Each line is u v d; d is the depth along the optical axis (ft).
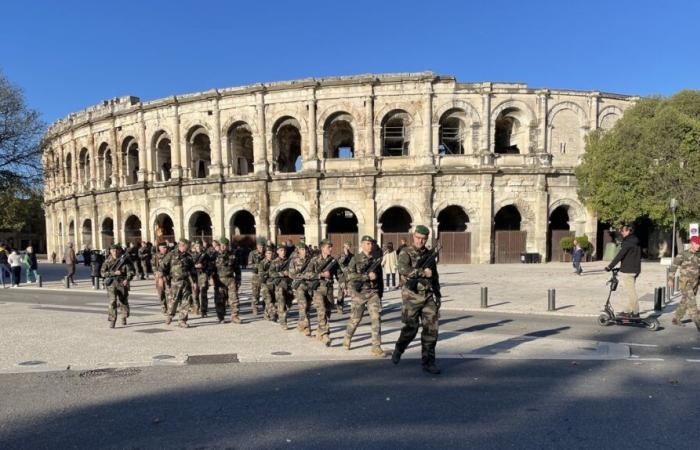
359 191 122.72
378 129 123.34
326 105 124.67
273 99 126.72
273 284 44.86
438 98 121.90
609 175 107.65
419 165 121.70
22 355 32.73
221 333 40.47
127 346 35.37
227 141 131.54
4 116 104.06
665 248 136.77
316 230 123.13
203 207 132.36
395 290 72.43
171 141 136.87
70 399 23.91
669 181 102.42
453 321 46.09
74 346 35.42
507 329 41.78
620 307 53.31
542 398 23.52
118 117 146.92
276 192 126.72
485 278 85.92
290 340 37.55
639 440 18.54
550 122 123.54
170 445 18.48
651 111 112.88
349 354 32.78
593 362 30.30
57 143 172.76
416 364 30.12
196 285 49.11
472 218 121.08
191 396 24.18
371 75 122.93
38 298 67.87
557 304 55.83
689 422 20.30
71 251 86.33
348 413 21.66
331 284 37.37
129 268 44.01
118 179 148.05
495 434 19.22
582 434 19.16
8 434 19.72
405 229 139.03
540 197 120.98
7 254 97.50
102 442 18.86
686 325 42.86
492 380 26.58
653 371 28.14
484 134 121.49
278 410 22.13
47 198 187.93
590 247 123.03
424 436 19.08
